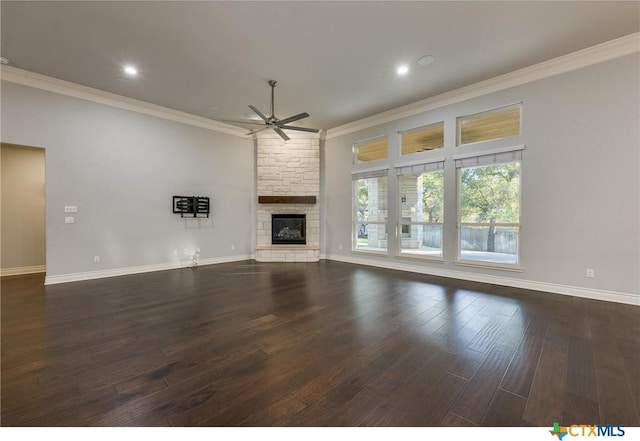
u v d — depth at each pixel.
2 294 3.82
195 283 4.45
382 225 5.95
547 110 3.84
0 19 2.89
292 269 5.60
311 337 2.51
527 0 2.67
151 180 5.30
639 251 3.28
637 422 1.49
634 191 3.30
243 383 1.84
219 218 6.29
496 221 4.43
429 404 1.63
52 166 4.30
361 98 4.91
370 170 5.97
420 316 3.01
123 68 3.91
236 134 6.55
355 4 2.73
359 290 4.04
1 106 3.91
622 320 2.87
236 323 2.83
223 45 3.38
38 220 5.34
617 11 2.82
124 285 4.30
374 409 1.59
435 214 5.15
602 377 1.89
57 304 3.40
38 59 3.68
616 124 3.39
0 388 1.77
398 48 3.45
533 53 3.58
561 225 3.77
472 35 3.21
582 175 3.61
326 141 6.86
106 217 4.81
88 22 2.96
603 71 3.45
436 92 4.70
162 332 2.62
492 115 4.42
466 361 2.10
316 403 1.64
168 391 1.75
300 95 4.77
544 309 3.21
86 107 4.58
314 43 3.35
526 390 1.75
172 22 2.97
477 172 4.61
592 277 3.57
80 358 2.14
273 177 6.68
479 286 4.24
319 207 6.86
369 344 2.38
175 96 4.80
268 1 2.69
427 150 5.17
